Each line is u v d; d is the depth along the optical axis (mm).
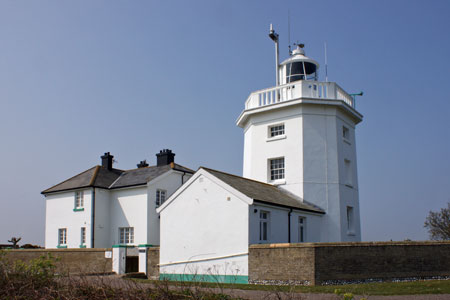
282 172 24031
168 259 19938
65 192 31062
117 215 29625
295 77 26547
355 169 25406
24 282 10164
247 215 17781
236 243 17859
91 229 28844
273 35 27344
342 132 24328
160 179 29266
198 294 9867
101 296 9539
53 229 31328
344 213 23094
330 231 22531
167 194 29719
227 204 18500
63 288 10086
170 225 20250
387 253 15695
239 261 17562
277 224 19328
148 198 28250
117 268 21047
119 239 29297
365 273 15414
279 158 24188
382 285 13812
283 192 23031
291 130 23688
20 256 24938
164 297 9367
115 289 10102
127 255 21594
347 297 8336
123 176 31906
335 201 22828
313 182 22875
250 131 25312
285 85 24281
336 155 23281
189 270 18453
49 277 10773
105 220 29750
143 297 9320
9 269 11031
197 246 19141
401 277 15609
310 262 15281
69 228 30297
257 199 18000
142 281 15125
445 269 16000
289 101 23484
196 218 19438
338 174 23141
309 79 26641
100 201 29625
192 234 19422
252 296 11797
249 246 17344
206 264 18641
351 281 15219
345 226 23047
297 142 23359
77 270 22562
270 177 24312
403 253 15805
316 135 23375
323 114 23625
